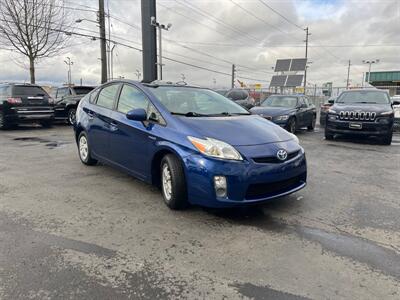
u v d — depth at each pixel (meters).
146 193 4.95
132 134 4.84
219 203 3.80
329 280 2.81
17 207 4.34
